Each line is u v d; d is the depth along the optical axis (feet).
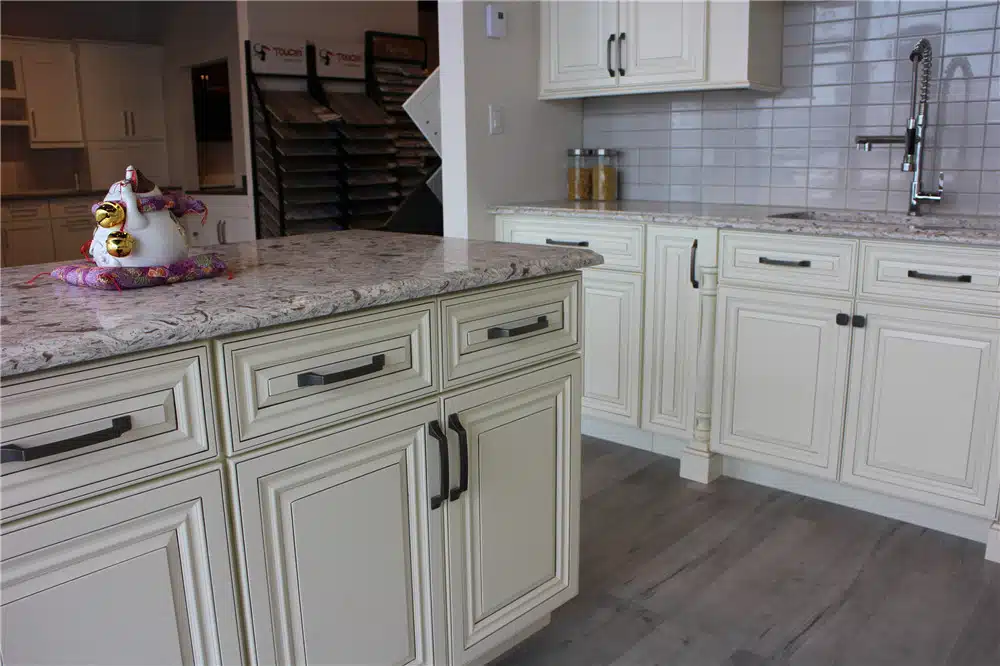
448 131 10.38
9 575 3.09
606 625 6.42
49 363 3.05
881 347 7.66
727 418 8.91
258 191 15.67
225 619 3.81
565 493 5.81
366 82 17.02
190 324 3.43
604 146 11.83
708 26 9.38
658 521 8.25
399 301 4.39
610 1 10.18
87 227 21.17
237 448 3.74
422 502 4.70
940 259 7.18
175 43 21.88
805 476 8.81
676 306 9.21
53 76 20.85
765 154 10.25
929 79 8.76
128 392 3.34
